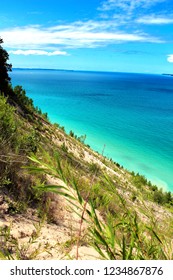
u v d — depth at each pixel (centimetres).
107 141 8894
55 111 15950
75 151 3419
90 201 199
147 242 228
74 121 12681
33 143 698
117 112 17562
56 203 586
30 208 514
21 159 581
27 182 558
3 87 4559
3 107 819
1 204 476
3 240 356
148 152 7869
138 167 6519
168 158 7388
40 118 4659
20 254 336
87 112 16312
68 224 518
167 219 250
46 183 623
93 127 11488
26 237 405
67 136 4547
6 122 711
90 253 366
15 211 476
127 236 289
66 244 386
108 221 206
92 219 193
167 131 11888
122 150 7881
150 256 211
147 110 19775
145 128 12306
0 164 533
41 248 375
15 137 704
